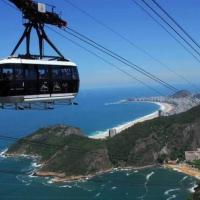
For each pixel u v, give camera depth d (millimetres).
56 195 195375
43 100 42531
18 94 40219
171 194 189500
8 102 40438
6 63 39344
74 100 46344
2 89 39438
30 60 40844
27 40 38750
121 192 195875
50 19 37594
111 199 188125
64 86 44094
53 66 42719
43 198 191375
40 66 41500
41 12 36594
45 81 42000
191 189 196625
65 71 44031
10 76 39469
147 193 193000
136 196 189625
